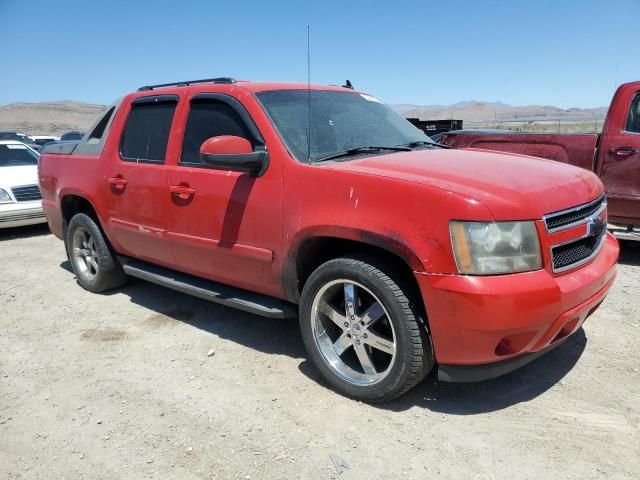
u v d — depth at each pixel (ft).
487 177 9.93
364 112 14.15
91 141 17.29
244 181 11.92
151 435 9.98
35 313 16.57
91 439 9.96
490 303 8.76
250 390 11.41
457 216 8.96
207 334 14.39
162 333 14.58
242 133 12.39
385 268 9.88
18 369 12.85
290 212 11.03
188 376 12.14
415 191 9.39
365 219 9.83
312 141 11.87
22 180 29.14
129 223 15.24
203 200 12.75
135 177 14.71
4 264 22.85
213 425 10.20
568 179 10.69
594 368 11.71
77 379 12.23
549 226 9.43
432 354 9.93
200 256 13.34
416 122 52.16
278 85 13.43
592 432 9.50
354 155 11.92
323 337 11.22
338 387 10.98
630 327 13.73
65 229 18.99
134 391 11.58
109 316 16.01
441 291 9.04
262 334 14.25
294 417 10.33
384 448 9.29
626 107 19.45
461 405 10.52
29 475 9.09
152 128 14.74
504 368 9.60
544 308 8.98
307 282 11.03
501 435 9.53
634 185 19.44
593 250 10.67
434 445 9.31
